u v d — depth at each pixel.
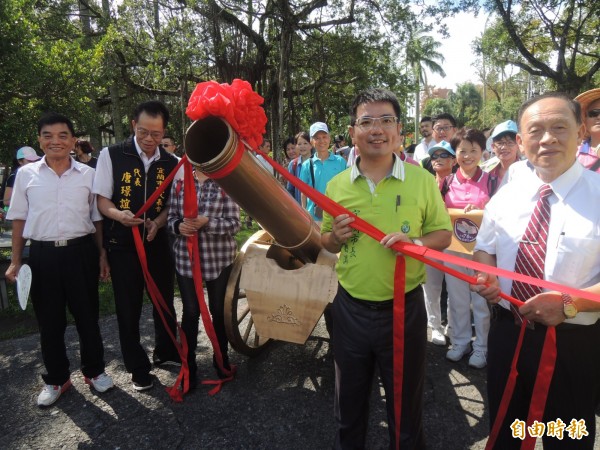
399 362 1.79
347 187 1.95
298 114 15.41
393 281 1.86
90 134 11.68
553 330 1.53
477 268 1.55
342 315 1.98
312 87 14.91
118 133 13.77
